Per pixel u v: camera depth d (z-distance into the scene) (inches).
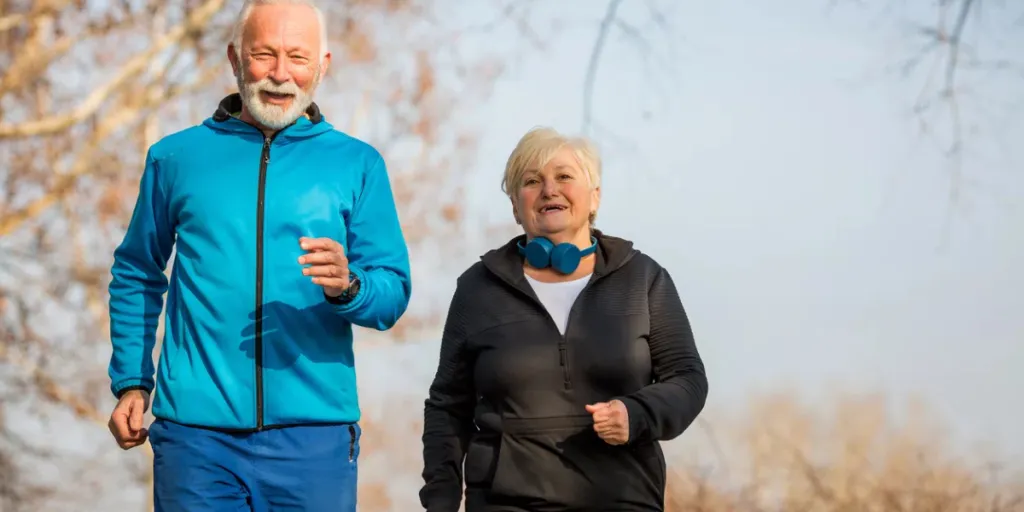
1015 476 426.9
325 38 134.3
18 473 454.9
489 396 138.0
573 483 132.9
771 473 458.6
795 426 513.0
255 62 129.2
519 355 135.9
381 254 133.9
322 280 118.8
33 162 443.2
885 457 453.1
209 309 127.0
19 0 433.7
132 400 131.0
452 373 143.4
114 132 448.1
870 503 442.0
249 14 130.4
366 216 134.0
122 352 133.0
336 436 129.6
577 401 134.6
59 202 446.6
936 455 449.7
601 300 137.6
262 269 127.5
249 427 125.9
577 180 140.5
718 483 429.4
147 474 459.5
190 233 129.0
